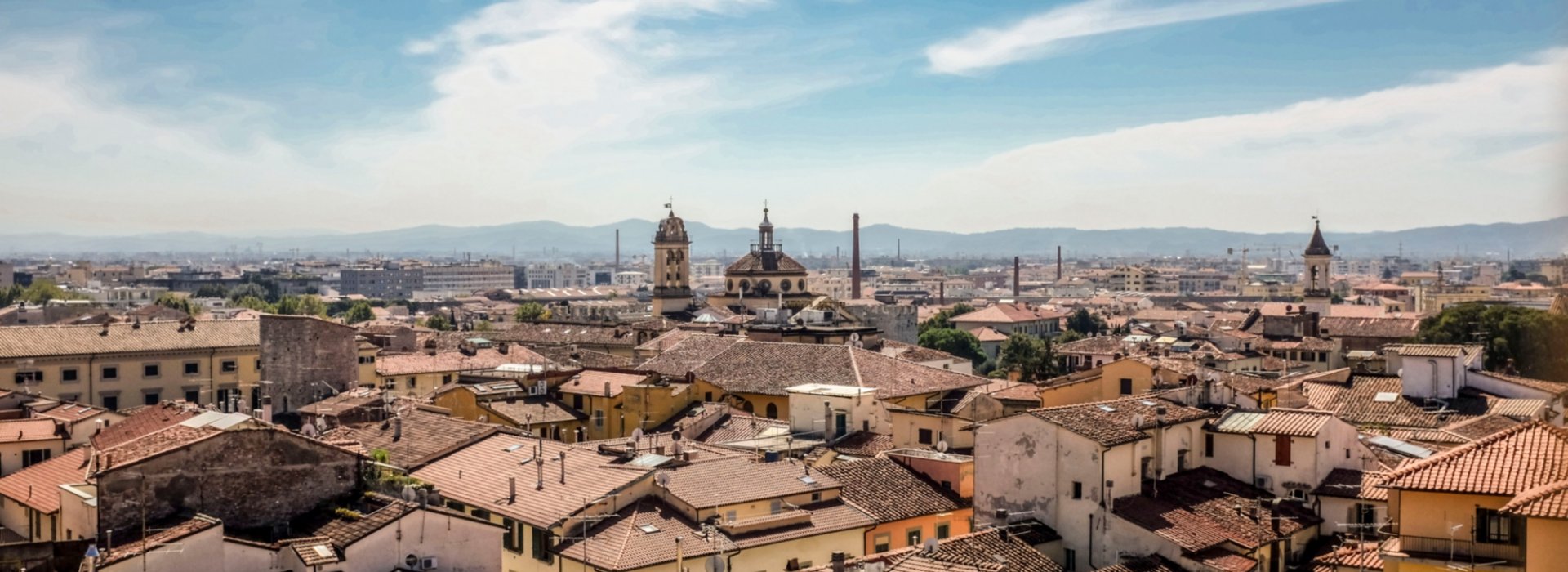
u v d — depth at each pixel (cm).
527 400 13812
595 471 8800
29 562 6644
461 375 16650
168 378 17775
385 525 6819
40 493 8494
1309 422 8925
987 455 8756
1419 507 6081
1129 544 8019
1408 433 10838
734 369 14775
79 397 17038
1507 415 11194
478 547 7106
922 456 10094
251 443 7225
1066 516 8338
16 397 12838
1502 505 5838
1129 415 8931
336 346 14300
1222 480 8938
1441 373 12356
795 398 12606
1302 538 8419
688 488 8506
